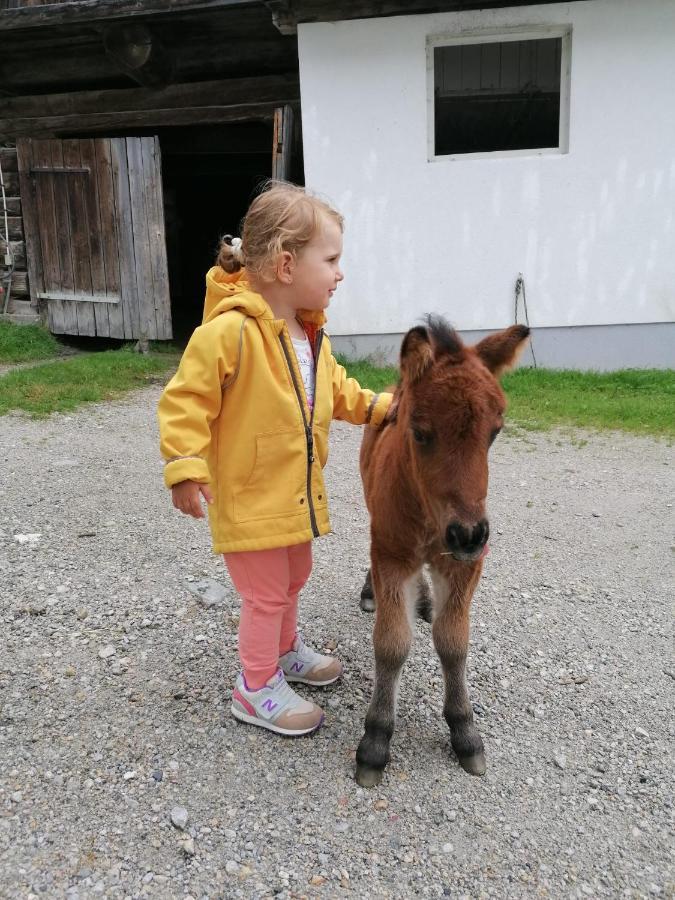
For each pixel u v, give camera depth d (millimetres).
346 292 8008
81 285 9203
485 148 7848
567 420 6348
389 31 7289
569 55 7309
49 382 7141
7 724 2424
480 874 1929
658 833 2082
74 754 2301
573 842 2043
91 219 8930
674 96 7230
